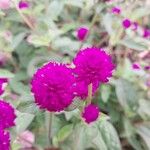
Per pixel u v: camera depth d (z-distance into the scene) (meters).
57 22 0.23
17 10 0.21
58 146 0.16
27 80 0.21
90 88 0.13
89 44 0.20
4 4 0.20
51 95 0.11
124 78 0.20
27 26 0.23
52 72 0.12
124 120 0.20
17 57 0.23
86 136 0.13
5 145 0.12
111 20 0.21
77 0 0.21
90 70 0.12
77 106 0.12
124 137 0.20
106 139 0.13
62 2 0.21
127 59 0.21
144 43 0.20
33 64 0.19
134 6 0.22
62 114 0.15
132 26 0.21
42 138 0.16
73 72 0.12
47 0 0.22
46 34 0.19
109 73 0.12
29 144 0.16
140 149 0.20
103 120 0.14
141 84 0.22
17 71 0.21
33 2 0.23
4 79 0.16
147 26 0.26
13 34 0.22
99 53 0.12
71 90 0.11
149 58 0.23
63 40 0.20
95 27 0.23
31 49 0.22
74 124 0.14
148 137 0.20
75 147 0.14
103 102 0.20
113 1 0.22
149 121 0.21
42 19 0.20
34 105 0.13
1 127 0.12
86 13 0.23
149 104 0.21
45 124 0.14
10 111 0.13
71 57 0.20
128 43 0.20
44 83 0.11
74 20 0.24
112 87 0.20
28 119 0.14
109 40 0.21
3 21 0.22
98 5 0.22
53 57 0.18
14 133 0.14
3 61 0.22
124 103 0.20
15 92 0.19
